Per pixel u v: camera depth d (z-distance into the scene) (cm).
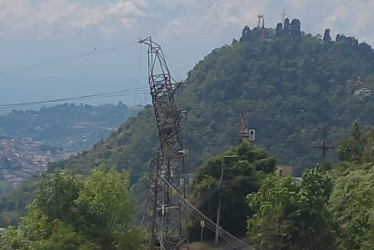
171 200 7475
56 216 5938
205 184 7869
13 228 5612
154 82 7381
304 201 5362
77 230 5906
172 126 7256
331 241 5388
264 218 5538
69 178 6072
